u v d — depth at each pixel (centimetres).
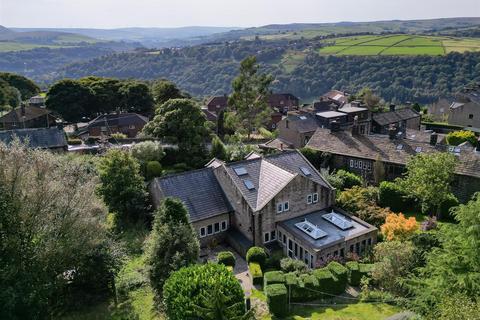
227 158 5628
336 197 4253
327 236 3456
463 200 4500
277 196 3675
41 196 2656
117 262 3080
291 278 2908
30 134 6034
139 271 3328
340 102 11238
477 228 2208
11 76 12219
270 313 2705
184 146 5681
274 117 9919
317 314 2706
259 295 2986
